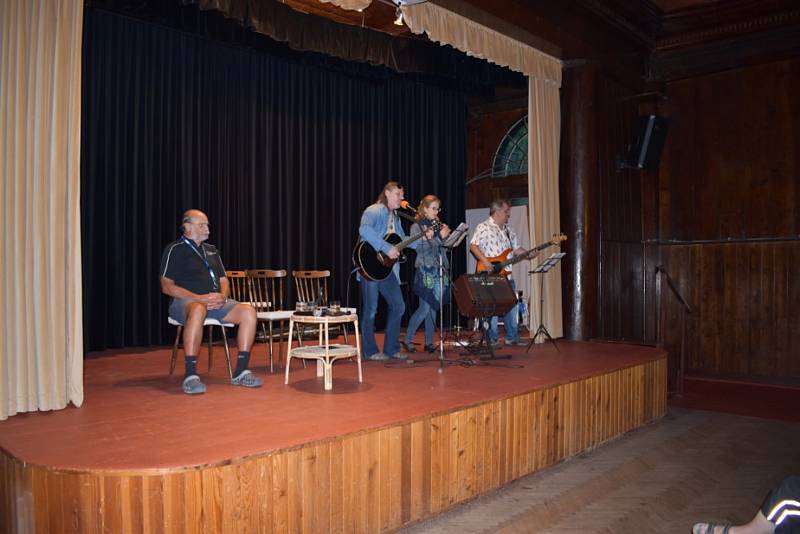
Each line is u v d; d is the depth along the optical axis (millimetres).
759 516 2557
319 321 3881
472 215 9531
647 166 7750
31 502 2518
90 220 5805
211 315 4125
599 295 7043
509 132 9469
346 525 2910
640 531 3250
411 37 6406
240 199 6938
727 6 7207
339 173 7984
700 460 4422
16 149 3246
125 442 2732
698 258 8023
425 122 9078
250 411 3293
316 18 5840
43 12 3340
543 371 4566
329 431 2900
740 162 7723
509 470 3795
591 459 4402
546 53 6602
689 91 8055
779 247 7465
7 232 3217
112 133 5984
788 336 7383
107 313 5973
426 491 3273
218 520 2520
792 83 7367
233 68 6926
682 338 6664
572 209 6852
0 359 3121
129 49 6109
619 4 6723
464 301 4715
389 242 4824
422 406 3414
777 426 5367
